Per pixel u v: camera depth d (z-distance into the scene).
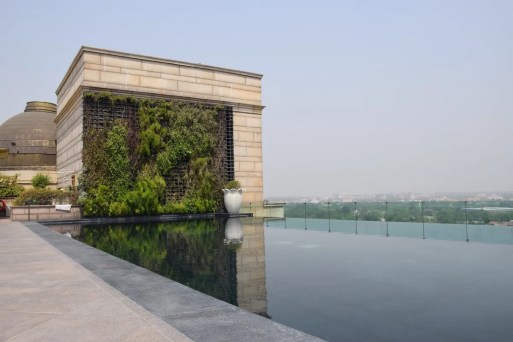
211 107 30.56
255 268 7.57
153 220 25.45
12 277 5.91
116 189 25.33
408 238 12.84
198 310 4.03
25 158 52.72
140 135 26.78
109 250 10.22
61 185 33.22
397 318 4.42
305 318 4.46
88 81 25.92
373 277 6.62
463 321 4.30
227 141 31.36
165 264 8.04
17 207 21.91
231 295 5.50
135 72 27.61
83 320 3.75
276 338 3.18
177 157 28.11
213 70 31.03
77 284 5.38
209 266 7.78
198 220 24.34
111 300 4.48
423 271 7.09
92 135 25.20
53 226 19.94
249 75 32.97
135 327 3.52
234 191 27.78
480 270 7.11
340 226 15.41
